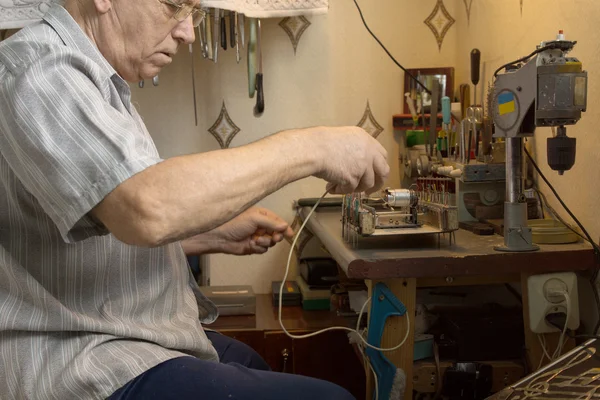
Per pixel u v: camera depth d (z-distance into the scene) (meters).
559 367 1.08
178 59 2.38
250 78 2.21
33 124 0.93
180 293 1.29
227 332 1.99
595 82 1.47
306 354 1.98
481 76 2.15
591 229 1.50
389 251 1.42
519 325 1.55
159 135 2.40
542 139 1.73
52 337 1.08
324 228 1.81
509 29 1.92
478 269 1.37
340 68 2.40
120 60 1.23
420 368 1.47
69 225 0.91
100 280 1.13
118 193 0.89
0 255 1.07
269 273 2.46
